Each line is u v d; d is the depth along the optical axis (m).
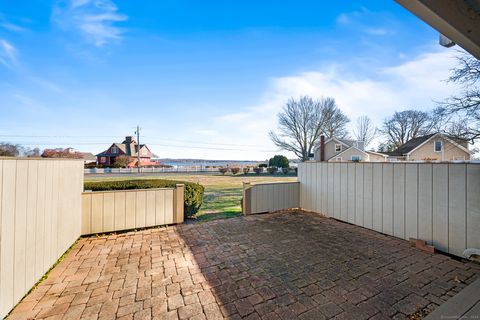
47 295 2.09
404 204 3.65
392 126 29.45
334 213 4.98
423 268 2.65
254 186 5.42
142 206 4.22
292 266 2.71
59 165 2.84
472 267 2.68
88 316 1.79
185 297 2.07
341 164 4.82
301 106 29.84
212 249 3.27
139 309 1.89
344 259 2.91
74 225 3.44
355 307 1.90
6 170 1.77
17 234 1.93
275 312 1.84
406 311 1.84
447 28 1.60
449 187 3.09
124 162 29.69
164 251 3.19
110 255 3.04
